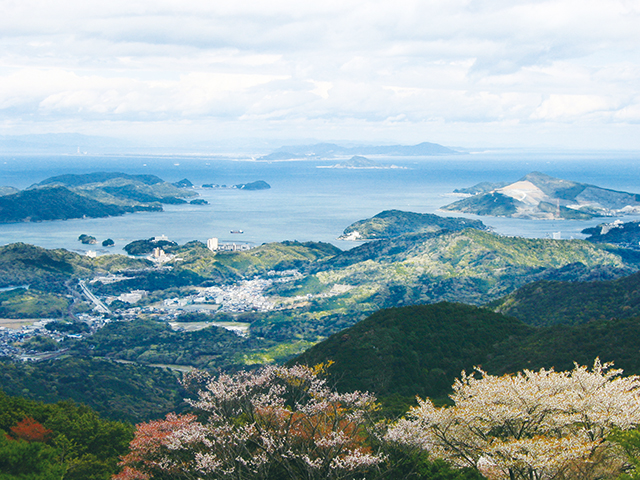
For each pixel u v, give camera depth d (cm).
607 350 7562
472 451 3569
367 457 3375
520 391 3459
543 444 3030
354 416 4038
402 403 6756
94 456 4700
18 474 3070
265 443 3528
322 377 4612
